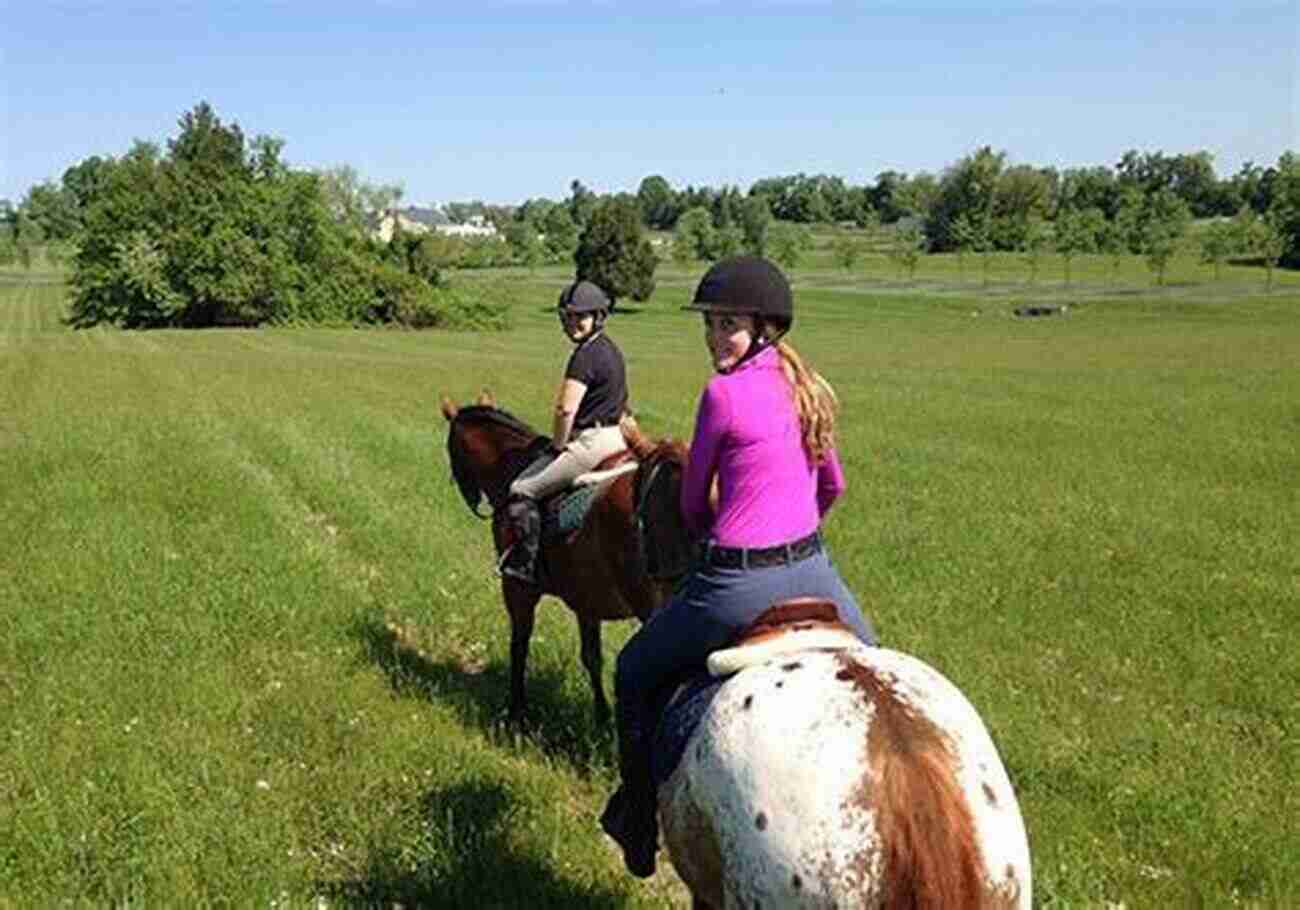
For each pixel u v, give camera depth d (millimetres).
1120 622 11227
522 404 30047
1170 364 44562
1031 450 22594
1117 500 17578
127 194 88062
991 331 74062
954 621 11156
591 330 7957
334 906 6203
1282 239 123875
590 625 8688
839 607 4477
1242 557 13961
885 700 3701
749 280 4445
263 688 9297
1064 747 8219
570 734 8539
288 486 18281
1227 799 7391
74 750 7844
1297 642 10680
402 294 86438
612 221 104188
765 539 4352
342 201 121500
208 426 24453
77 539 13727
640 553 7254
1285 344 54250
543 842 6824
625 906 6242
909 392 34344
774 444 4359
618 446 8000
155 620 10648
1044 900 6125
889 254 151500
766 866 3605
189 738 8109
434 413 28422
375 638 10602
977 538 14672
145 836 6711
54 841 6578
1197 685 9625
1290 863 6523
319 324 87062
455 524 15398
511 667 9125
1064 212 165750
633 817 4934
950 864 3387
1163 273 116562
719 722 3891
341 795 7430
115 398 30672
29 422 24922
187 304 86250
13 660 9836
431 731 8445
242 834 6742
